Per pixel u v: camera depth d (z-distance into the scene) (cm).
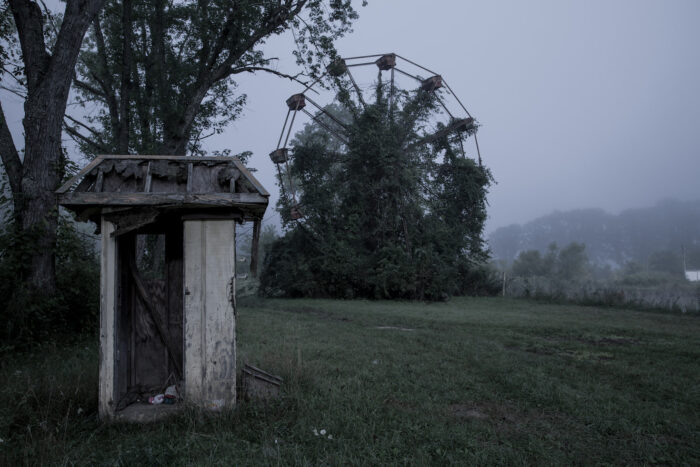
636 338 1089
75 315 889
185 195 427
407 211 2703
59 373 551
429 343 933
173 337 520
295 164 2950
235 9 1365
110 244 432
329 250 2648
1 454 341
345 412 456
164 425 412
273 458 347
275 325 1198
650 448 397
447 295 2492
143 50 1677
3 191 871
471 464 350
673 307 1855
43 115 846
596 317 1606
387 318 1495
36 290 821
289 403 472
